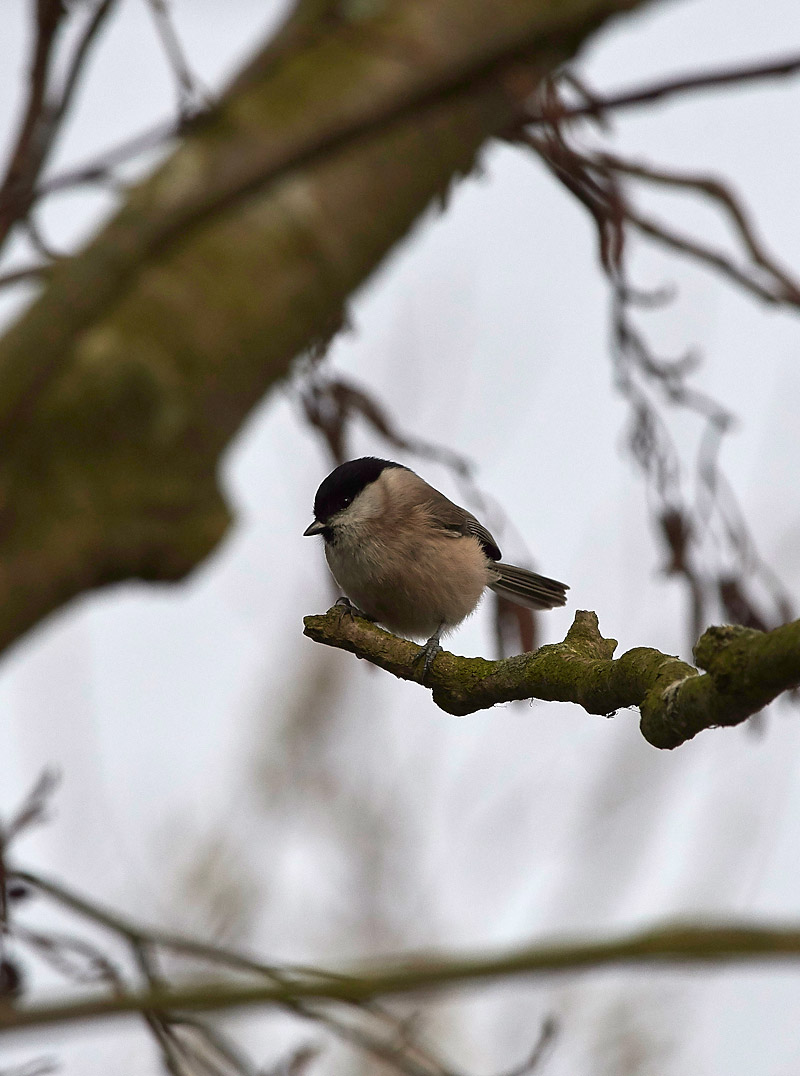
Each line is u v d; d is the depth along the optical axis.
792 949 3.28
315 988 3.97
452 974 3.69
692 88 5.09
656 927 3.41
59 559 4.61
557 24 3.84
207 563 4.98
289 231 5.29
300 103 5.18
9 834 7.77
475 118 5.82
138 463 4.73
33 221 6.22
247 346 5.09
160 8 5.22
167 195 4.67
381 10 5.59
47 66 5.61
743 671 4.23
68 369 4.68
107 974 7.39
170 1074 7.30
